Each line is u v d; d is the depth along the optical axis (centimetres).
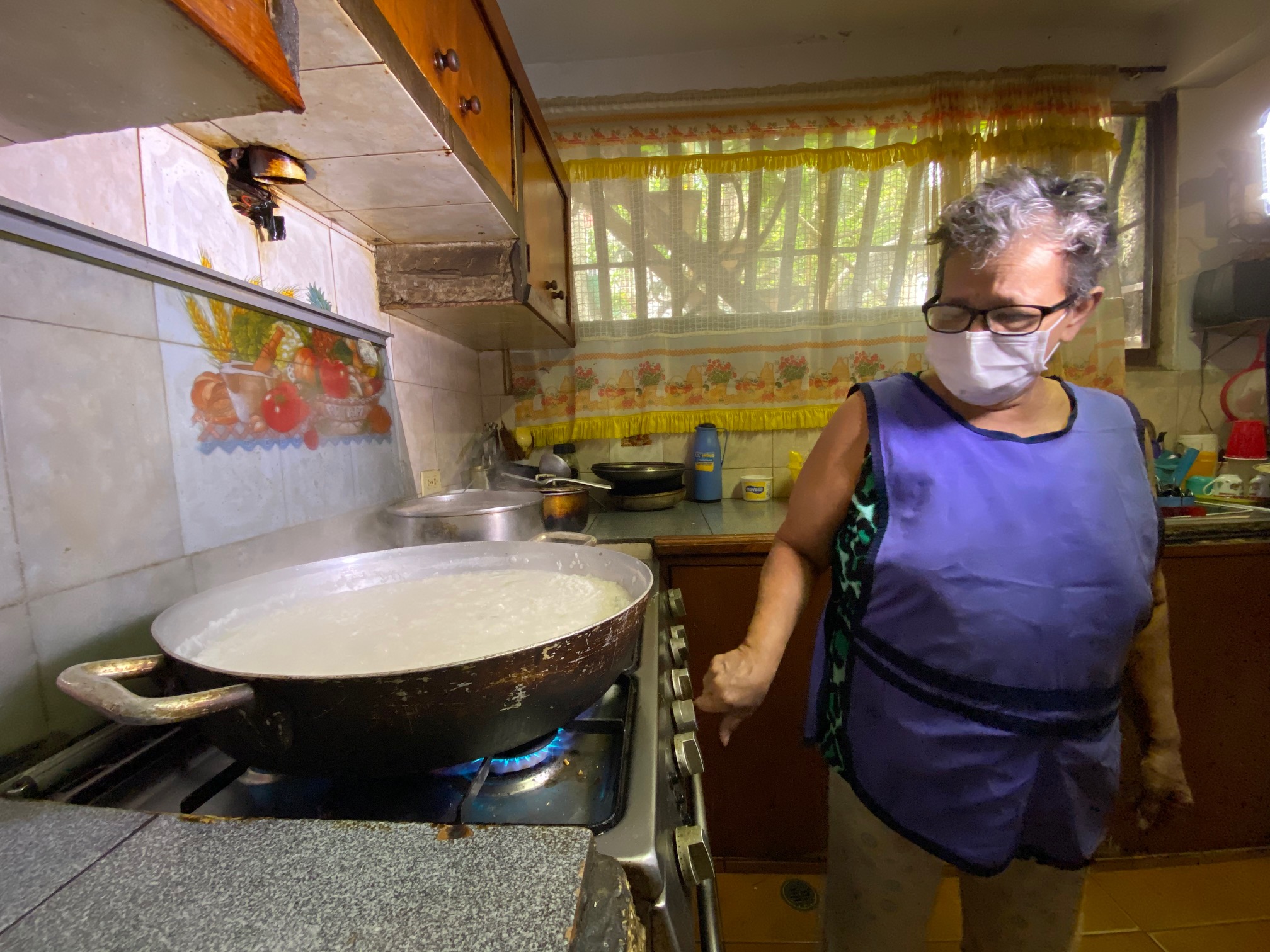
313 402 101
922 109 193
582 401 209
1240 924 135
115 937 29
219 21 35
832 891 95
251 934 29
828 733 90
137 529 65
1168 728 88
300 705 41
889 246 199
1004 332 69
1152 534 75
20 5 31
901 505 77
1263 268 181
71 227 57
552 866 33
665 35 193
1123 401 80
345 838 36
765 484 206
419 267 127
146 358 67
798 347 206
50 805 40
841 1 181
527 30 189
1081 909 86
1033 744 74
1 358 51
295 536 95
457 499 127
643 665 75
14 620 52
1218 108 195
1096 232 69
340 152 82
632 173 199
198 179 76
